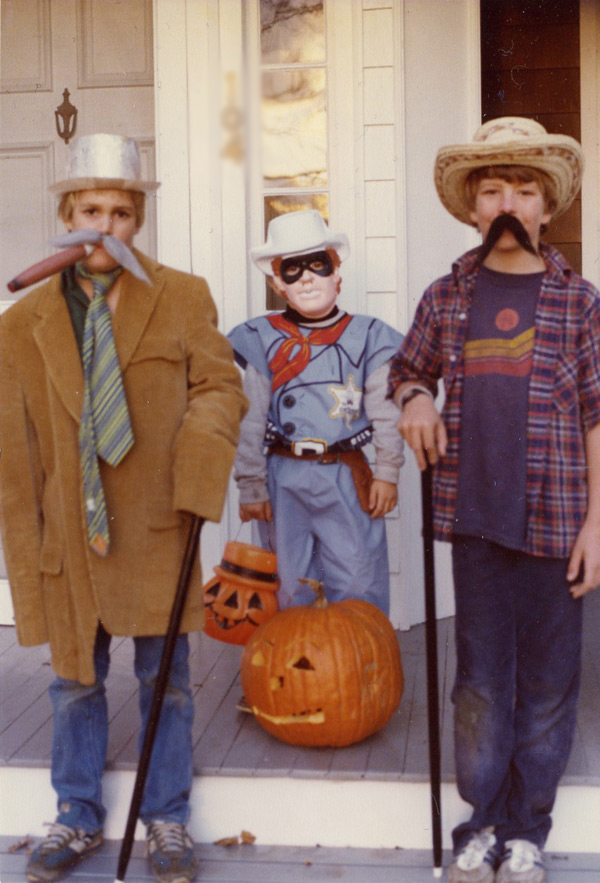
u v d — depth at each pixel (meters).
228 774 2.81
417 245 3.93
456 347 2.50
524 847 2.58
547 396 2.42
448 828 2.78
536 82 4.98
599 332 2.42
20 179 4.17
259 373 3.12
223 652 3.71
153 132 4.09
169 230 3.93
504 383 2.44
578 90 4.95
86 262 2.55
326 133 3.90
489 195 2.47
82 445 2.49
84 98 4.11
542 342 2.42
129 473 2.54
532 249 2.41
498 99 4.99
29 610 2.61
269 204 3.95
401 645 3.79
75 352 2.54
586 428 2.45
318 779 2.79
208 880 2.66
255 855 2.78
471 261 2.52
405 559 3.95
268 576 3.18
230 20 3.85
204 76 3.87
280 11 3.88
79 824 2.73
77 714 2.70
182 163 3.90
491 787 2.57
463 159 2.46
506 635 2.55
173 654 2.50
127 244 2.62
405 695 3.30
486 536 2.47
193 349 2.61
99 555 2.51
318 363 3.09
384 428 3.08
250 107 3.91
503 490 2.45
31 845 2.86
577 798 2.75
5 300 4.20
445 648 3.74
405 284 3.88
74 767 2.72
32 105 4.14
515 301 2.45
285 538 3.14
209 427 2.51
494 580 2.53
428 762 2.82
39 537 2.62
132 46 4.08
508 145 2.39
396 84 3.83
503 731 2.56
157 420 2.55
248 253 3.92
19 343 2.59
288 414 3.09
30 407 2.59
